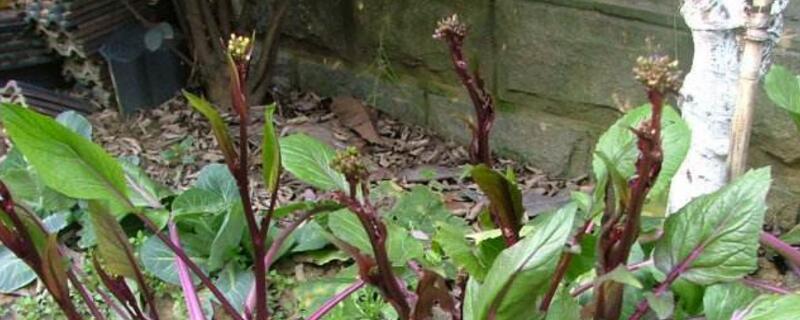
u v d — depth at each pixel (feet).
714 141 5.54
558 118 7.67
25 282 6.16
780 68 5.45
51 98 8.50
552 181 7.72
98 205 4.22
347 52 8.82
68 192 4.15
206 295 5.93
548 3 7.27
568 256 4.20
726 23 5.20
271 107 3.88
